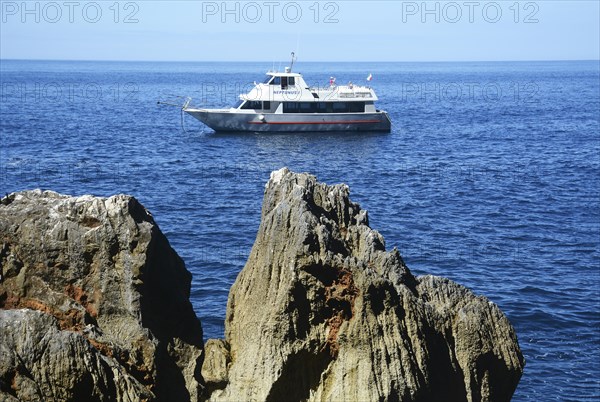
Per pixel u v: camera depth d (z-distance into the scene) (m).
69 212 34.84
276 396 35.72
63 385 30.47
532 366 58.88
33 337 30.75
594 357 60.72
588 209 113.12
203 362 37.22
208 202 110.12
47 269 34.19
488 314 39.38
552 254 88.00
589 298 72.94
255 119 193.25
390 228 99.50
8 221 34.44
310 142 183.75
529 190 126.12
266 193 41.56
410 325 36.31
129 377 32.25
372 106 198.75
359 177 137.88
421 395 35.38
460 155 167.50
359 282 35.62
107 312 34.28
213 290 69.44
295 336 35.66
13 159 145.38
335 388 35.25
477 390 38.22
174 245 86.38
